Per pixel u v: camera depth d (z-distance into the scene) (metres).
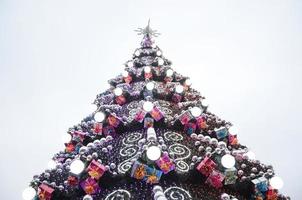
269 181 7.63
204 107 11.78
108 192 7.15
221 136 9.91
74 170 7.32
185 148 8.63
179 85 13.14
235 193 7.50
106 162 8.20
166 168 6.98
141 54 17.97
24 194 7.26
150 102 9.73
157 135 9.09
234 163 7.27
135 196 6.77
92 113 11.80
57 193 7.38
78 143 10.24
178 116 9.80
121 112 11.61
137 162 7.02
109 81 15.48
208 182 7.32
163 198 5.85
